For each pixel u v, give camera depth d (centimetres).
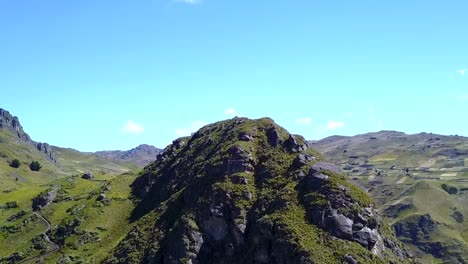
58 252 19100
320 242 13350
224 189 16138
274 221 14212
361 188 15262
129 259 16225
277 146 17862
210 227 15588
